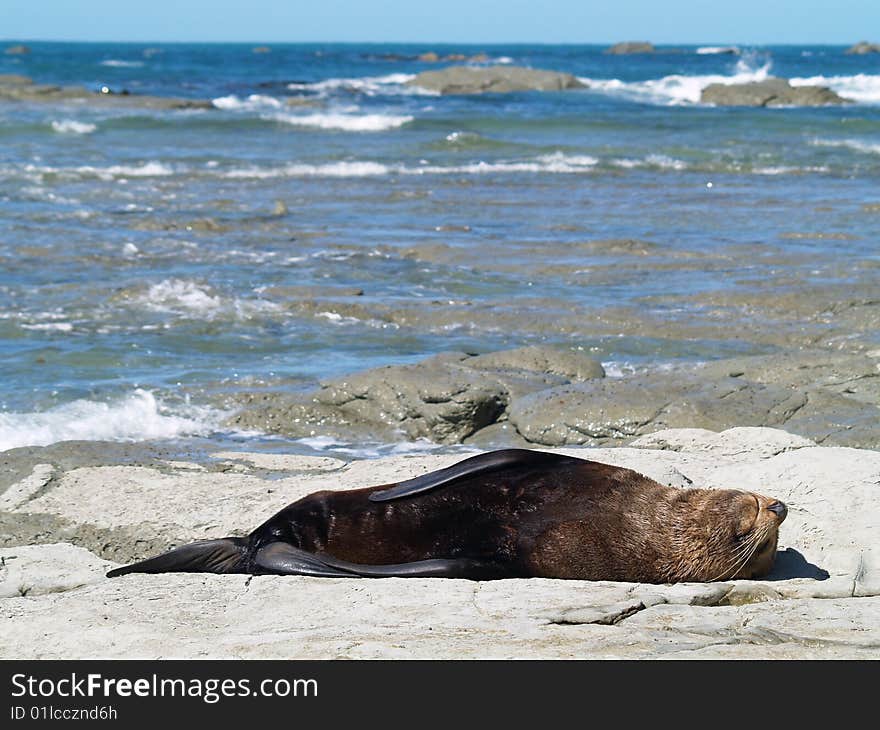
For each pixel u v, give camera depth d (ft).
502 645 17.39
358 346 46.19
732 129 144.36
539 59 441.68
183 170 102.99
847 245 67.67
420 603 19.11
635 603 18.98
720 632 18.04
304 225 75.10
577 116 157.17
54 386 39.45
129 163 105.81
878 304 50.08
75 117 141.59
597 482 21.17
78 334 46.78
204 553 21.99
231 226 73.61
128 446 30.81
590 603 19.01
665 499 20.94
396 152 121.70
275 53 542.57
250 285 56.49
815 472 25.20
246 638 17.87
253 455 29.94
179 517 25.22
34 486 27.09
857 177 105.40
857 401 36.29
